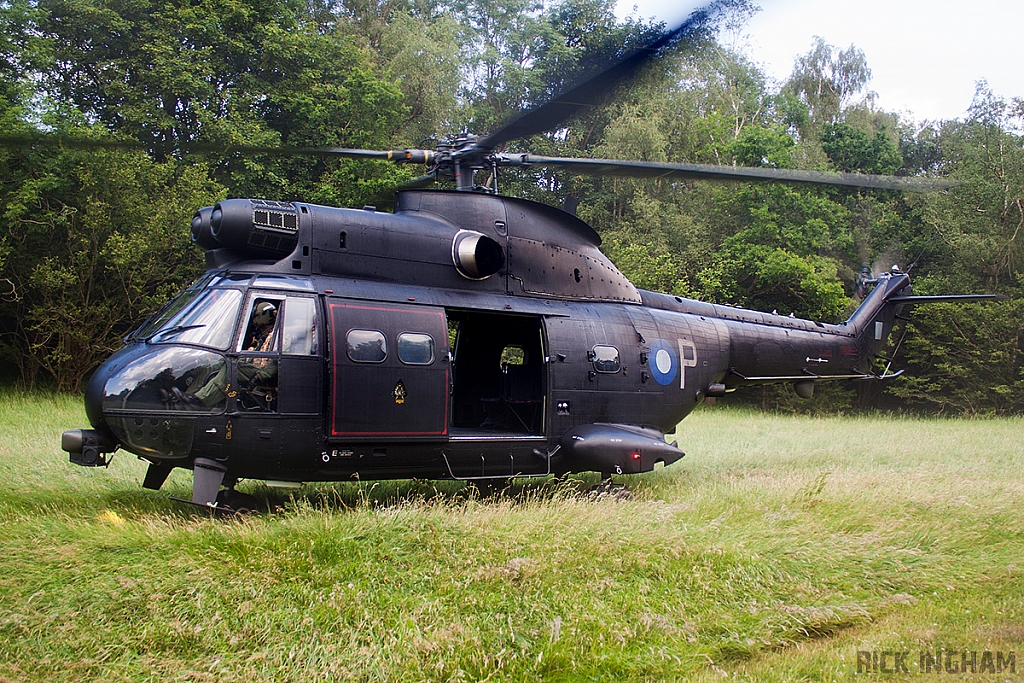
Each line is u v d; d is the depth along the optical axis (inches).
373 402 289.1
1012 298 1062.4
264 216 287.0
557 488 349.1
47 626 198.4
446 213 341.1
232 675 186.1
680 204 1226.0
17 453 377.4
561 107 270.7
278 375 274.5
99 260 747.4
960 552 287.7
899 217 1245.7
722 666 207.8
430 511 276.7
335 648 198.2
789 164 1206.9
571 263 373.4
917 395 1091.9
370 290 301.6
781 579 254.7
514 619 218.5
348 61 992.2
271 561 230.2
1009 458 494.3
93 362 747.4
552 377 343.3
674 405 396.8
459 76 1202.6
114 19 846.5
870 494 337.7
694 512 310.7
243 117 892.6
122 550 236.5
